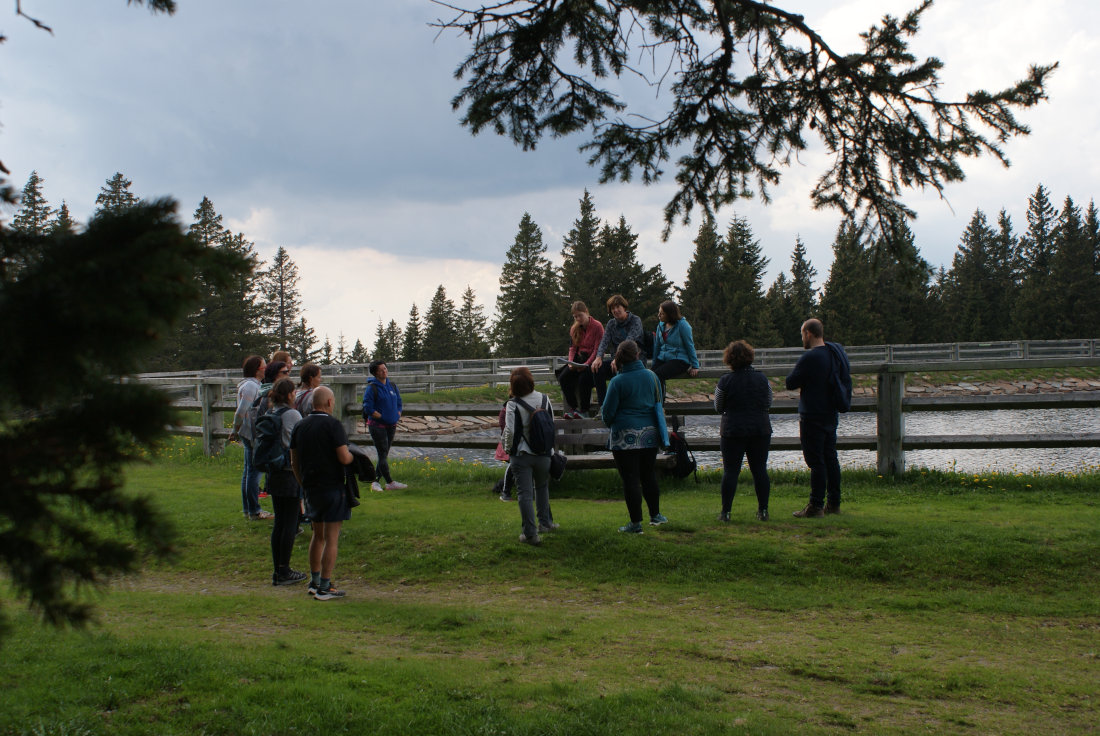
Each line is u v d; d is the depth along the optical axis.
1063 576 6.14
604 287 62.47
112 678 4.16
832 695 4.24
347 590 6.61
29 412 1.85
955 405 9.89
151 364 1.91
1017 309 70.69
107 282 1.66
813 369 7.70
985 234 88.56
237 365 58.53
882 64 6.14
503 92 6.46
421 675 4.38
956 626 5.37
